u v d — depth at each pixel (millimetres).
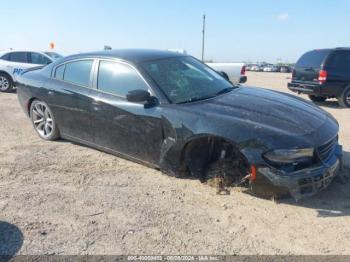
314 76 12055
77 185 4812
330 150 4430
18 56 14609
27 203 4324
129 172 5211
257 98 5008
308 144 4023
